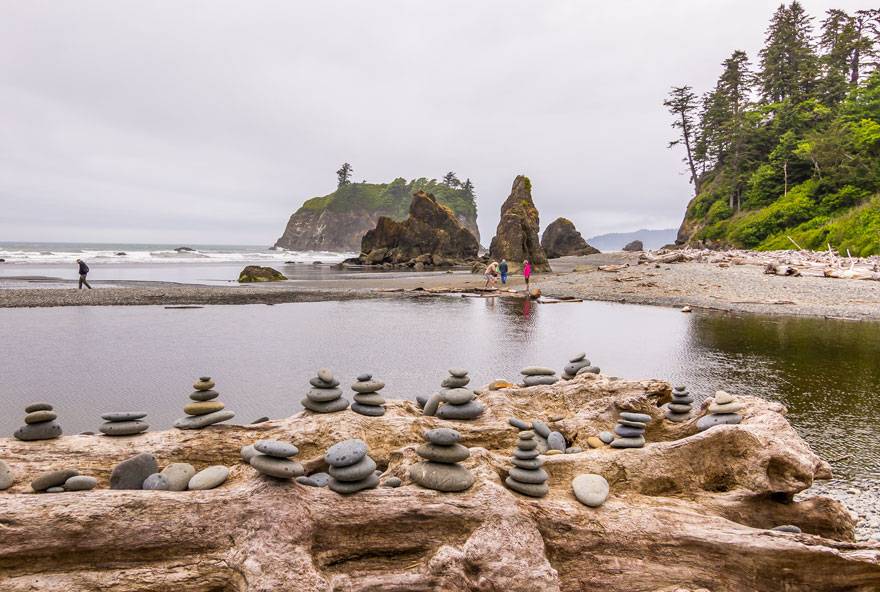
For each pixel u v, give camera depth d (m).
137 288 37.19
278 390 11.60
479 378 12.70
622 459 6.07
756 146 83.81
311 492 4.89
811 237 54.91
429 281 48.56
